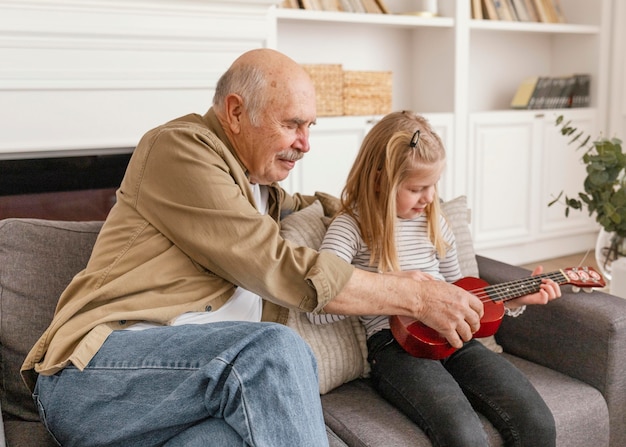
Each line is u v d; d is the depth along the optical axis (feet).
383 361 4.95
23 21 6.77
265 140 4.69
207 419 3.76
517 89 13.47
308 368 3.79
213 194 4.30
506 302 5.34
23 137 7.06
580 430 4.91
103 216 7.77
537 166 12.49
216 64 7.88
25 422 4.51
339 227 5.24
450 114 11.37
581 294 5.48
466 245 6.09
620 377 5.15
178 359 3.80
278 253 4.30
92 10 7.07
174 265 4.41
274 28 8.30
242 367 3.57
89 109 7.32
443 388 4.58
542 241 13.14
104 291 4.24
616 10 12.77
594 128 13.04
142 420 3.77
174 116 7.76
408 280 4.65
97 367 3.94
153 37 7.44
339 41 11.50
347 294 4.41
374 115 10.66
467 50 11.46
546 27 12.25
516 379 4.83
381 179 5.16
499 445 4.67
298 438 3.57
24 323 4.60
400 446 4.33
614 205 6.36
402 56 12.17
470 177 11.76
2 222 4.80
